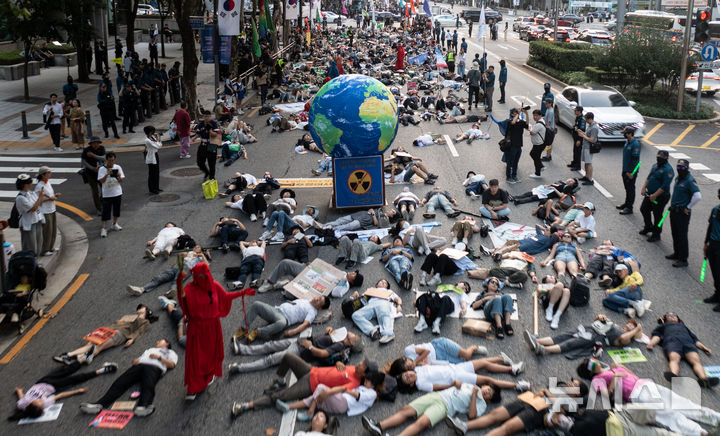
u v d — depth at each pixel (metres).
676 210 10.30
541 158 17.12
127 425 6.55
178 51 41.84
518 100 26.50
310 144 18.56
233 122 19.73
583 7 100.44
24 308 8.66
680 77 23.11
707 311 8.89
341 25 71.31
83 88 27.44
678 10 65.31
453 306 8.64
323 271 9.49
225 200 14.09
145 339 8.27
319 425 6.31
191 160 17.62
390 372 7.26
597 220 12.57
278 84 29.92
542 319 8.70
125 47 41.88
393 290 9.62
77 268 10.49
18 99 24.31
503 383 7.05
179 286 6.85
